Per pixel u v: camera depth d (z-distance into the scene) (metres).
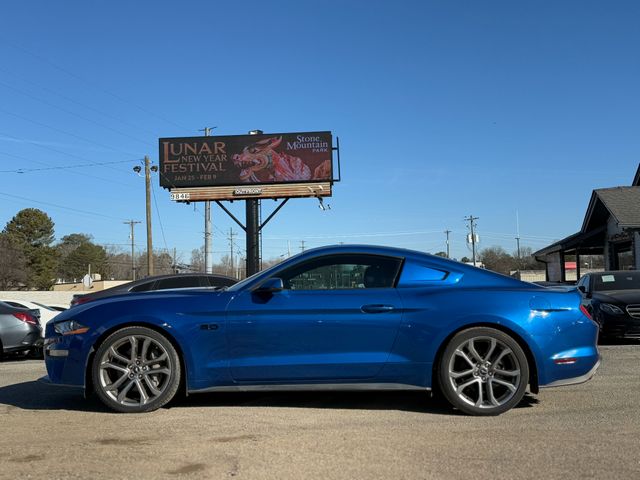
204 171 34.09
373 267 5.51
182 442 4.45
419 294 5.32
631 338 11.85
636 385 6.57
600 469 3.82
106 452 4.23
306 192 33.72
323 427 4.86
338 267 5.52
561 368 5.20
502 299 5.26
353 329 5.25
